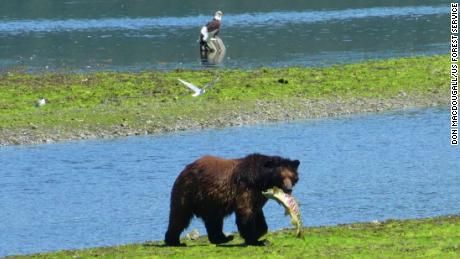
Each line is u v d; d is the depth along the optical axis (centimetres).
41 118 11194
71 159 9544
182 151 9788
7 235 6988
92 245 6600
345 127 10762
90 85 13312
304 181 8369
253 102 11869
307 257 4938
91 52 18250
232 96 12212
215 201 5362
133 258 5228
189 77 13762
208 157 5456
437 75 13275
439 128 10606
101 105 11888
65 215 7525
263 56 16750
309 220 6981
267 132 10581
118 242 6669
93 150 9919
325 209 7338
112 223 7238
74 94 12625
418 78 13138
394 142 9969
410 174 8538
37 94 12700
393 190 7925
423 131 10475
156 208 7656
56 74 14850
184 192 5428
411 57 15188
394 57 15888
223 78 13550
